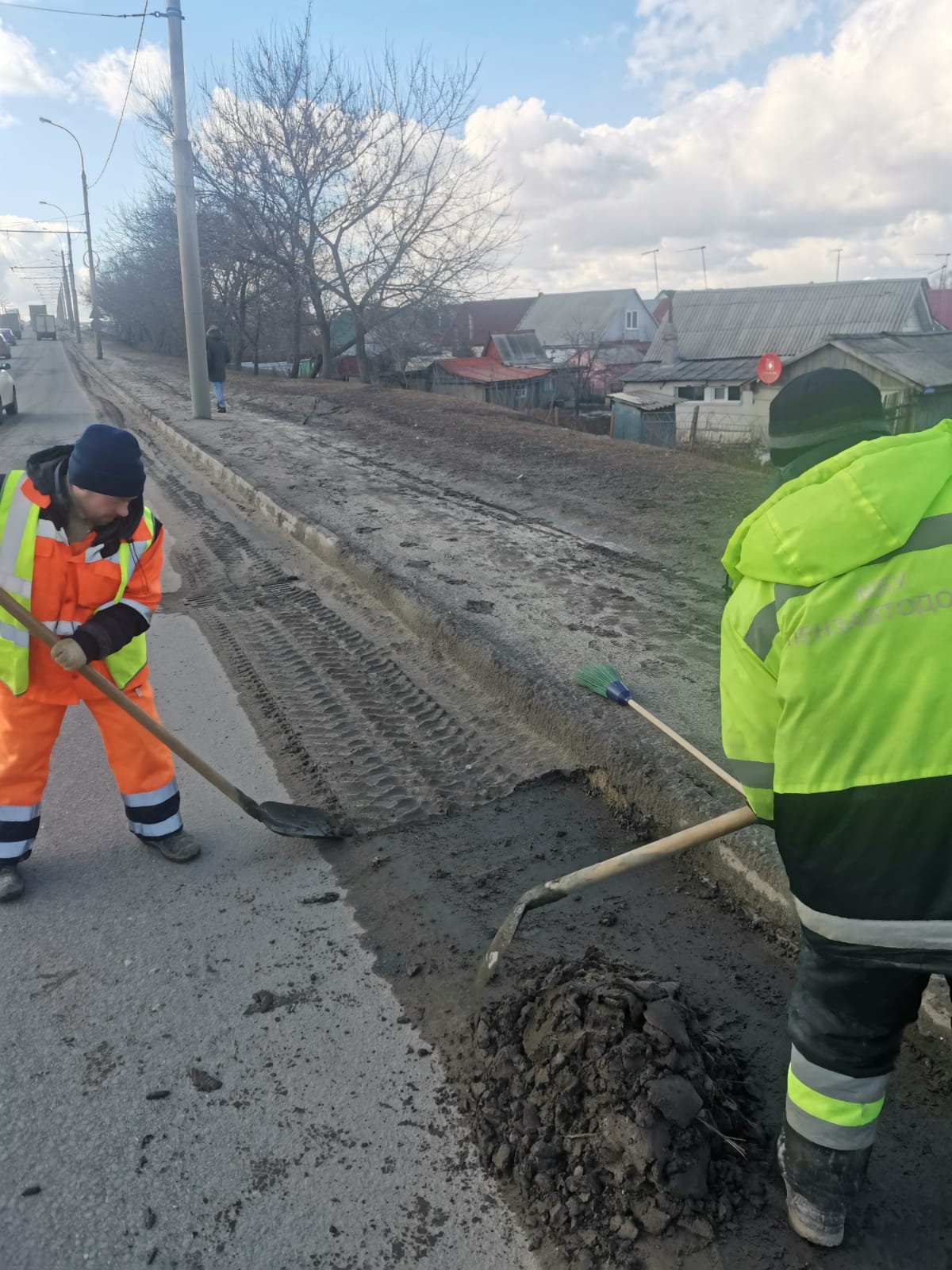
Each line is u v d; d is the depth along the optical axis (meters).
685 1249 2.02
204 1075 2.53
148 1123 2.38
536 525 7.94
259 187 25.92
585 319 70.62
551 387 47.81
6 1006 2.79
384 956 3.01
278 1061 2.58
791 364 29.56
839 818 1.57
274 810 3.58
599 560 6.82
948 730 1.50
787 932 3.02
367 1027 2.70
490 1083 2.44
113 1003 2.80
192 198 15.45
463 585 6.25
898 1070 2.49
